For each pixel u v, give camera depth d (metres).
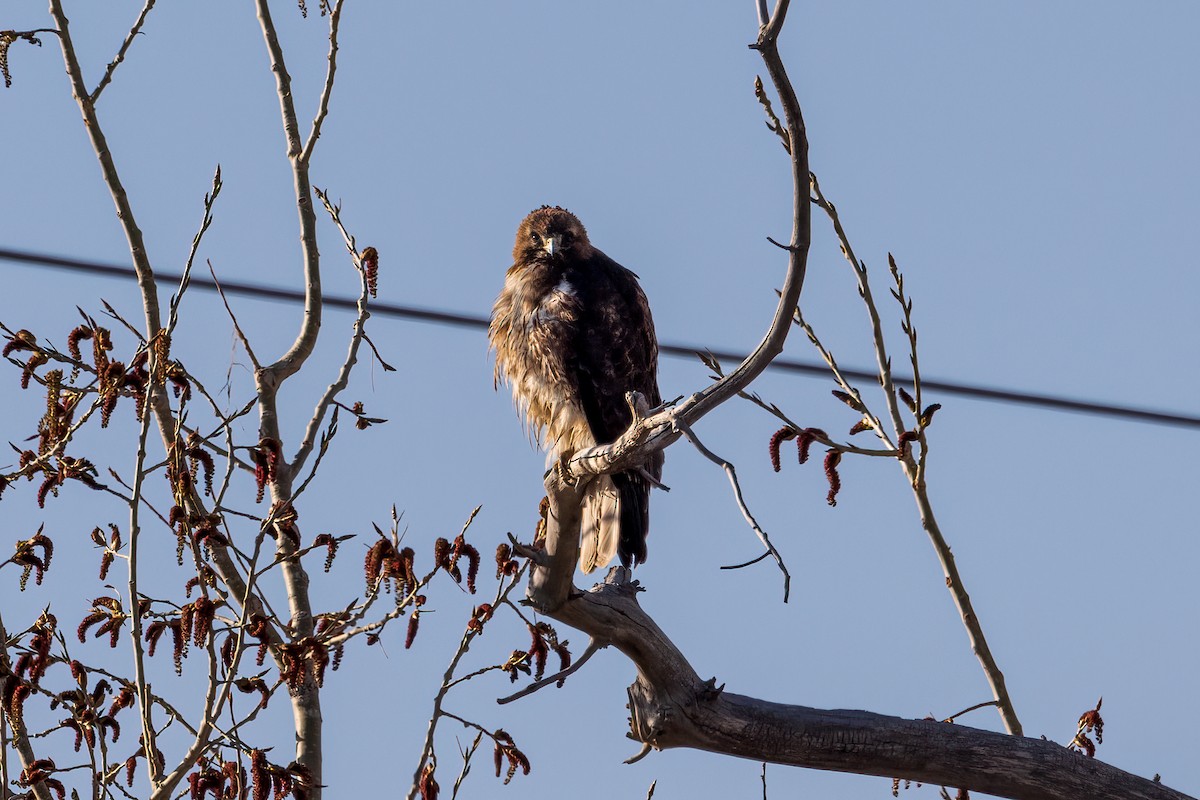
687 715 10.25
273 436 12.74
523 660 10.23
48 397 10.17
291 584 12.52
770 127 9.96
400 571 9.99
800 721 10.34
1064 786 10.27
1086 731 11.66
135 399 10.28
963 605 12.24
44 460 10.15
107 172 12.46
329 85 13.45
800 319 12.07
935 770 10.38
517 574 10.08
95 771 10.44
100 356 10.29
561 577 9.83
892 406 11.90
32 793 10.46
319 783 12.03
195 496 10.33
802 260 8.23
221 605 10.95
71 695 10.63
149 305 12.41
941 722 10.47
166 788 10.02
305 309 13.45
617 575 10.48
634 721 10.50
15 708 10.09
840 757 10.34
